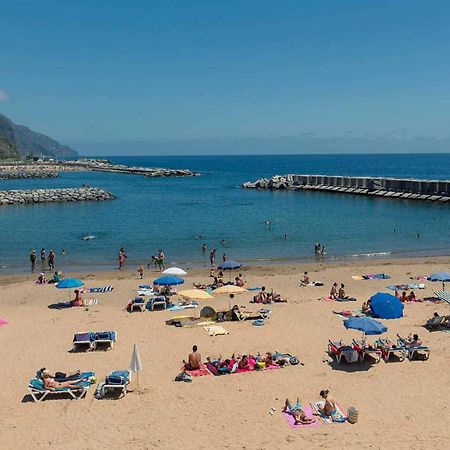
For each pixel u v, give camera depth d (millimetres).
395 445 14289
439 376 18922
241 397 17344
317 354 21172
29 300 30391
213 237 54219
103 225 63719
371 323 20016
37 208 84188
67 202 93500
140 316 26734
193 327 24609
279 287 32938
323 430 15133
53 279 35156
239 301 29531
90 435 15047
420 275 36344
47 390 17359
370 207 82500
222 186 134875
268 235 55375
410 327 24406
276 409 16453
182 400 17172
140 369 17984
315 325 24859
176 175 183625
